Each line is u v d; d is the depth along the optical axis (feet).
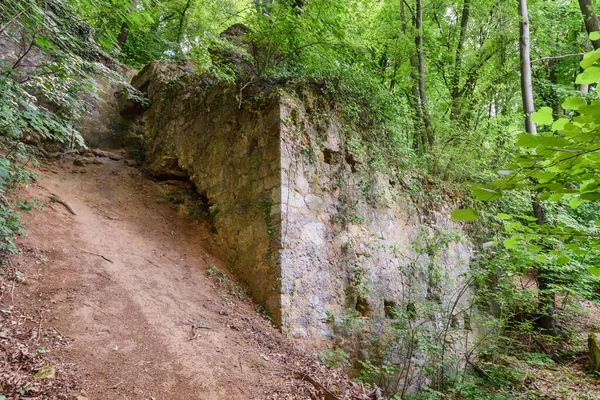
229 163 20.80
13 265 13.84
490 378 20.30
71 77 16.10
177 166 24.68
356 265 19.63
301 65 21.53
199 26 22.18
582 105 4.20
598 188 5.53
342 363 17.17
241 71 21.44
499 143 29.50
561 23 36.91
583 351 26.27
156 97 28.14
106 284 14.84
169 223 21.59
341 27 24.53
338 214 19.62
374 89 23.38
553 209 25.44
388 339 19.45
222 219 20.53
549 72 38.96
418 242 23.68
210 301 16.34
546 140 4.36
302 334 16.48
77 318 12.60
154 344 12.60
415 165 26.63
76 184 22.44
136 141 28.89
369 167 21.91
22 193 18.26
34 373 9.77
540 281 26.91
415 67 34.83
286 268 16.72
